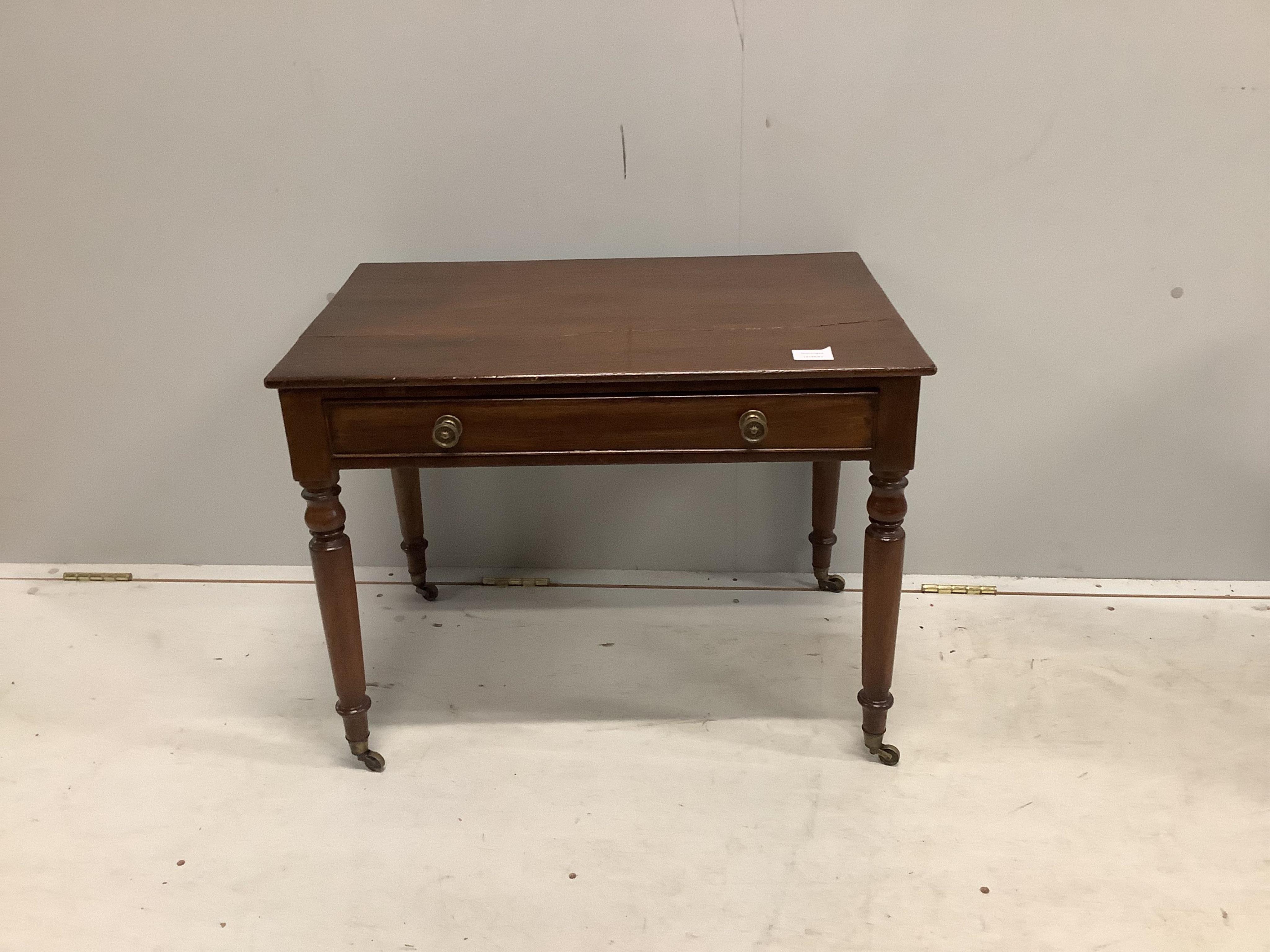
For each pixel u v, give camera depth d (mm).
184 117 1805
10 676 1877
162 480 2117
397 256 1898
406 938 1358
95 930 1378
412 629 1989
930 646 1897
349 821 1545
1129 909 1368
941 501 2037
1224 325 1851
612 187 1819
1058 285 1843
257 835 1523
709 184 1807
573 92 1755
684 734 1699
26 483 2123
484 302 1614
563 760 1653
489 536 2141
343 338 1469
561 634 1966
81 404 2047
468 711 1767
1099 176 1760
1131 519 2023
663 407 1382
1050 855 1451
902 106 1732
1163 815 1513
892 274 1857
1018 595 2043
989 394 1936
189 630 2008
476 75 1753
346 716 1591
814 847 1477
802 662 1870
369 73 1761
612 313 1548
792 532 2090
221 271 1922
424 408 1384
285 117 1798
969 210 1798
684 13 1690
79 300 1954
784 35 1694
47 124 1815
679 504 2074
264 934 1369
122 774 1644
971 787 1573
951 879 1420
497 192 1836
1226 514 2000
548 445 1411
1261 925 1340
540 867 1457
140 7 1729
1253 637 1898
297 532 2166
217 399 2037
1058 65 1689
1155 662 1841
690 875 1438
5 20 1743
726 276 1707
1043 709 1732
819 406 1377
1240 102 1693
